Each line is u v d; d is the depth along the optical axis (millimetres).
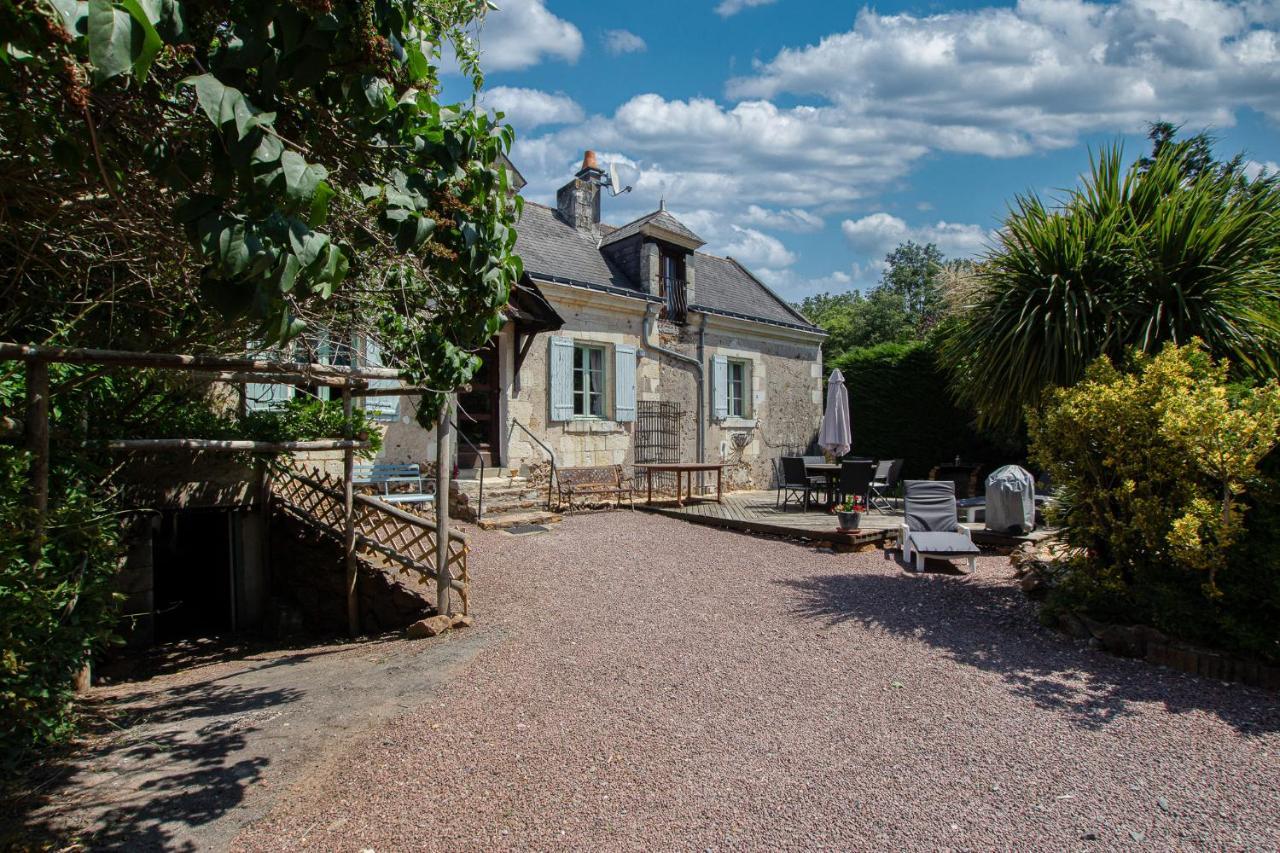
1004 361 5590
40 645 2969
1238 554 3926
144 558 6379
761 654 4391
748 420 13742
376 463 8523
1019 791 2730
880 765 2941
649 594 5906
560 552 7379
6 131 2025
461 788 2734
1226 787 2762
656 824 2486
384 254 3383
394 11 2002
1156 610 4281
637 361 11688
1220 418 3955
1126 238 5215
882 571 6809
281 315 1840
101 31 1275
